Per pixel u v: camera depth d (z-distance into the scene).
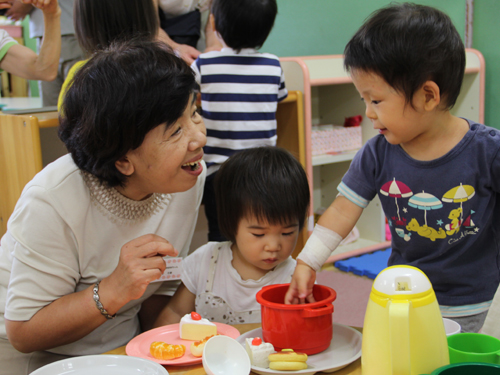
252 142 2.04
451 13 2.94
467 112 2.95
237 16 1.94
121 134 0.79
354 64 0.93
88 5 1.47
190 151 0.84
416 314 0.56
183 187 0.88
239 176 1.05
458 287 1.09
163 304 1.22
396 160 1.06
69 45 2.52
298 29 3.42
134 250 0.84
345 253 2.70
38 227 0.86
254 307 1.13
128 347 0.79
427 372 0.56
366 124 2.88
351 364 0.70
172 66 0.81
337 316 2.04
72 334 0.87
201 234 2.46
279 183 1.03
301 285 0.91
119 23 1.48
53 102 2.65
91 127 0.80
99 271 0.98
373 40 0.89
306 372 0.66
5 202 1.71
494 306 0.73
